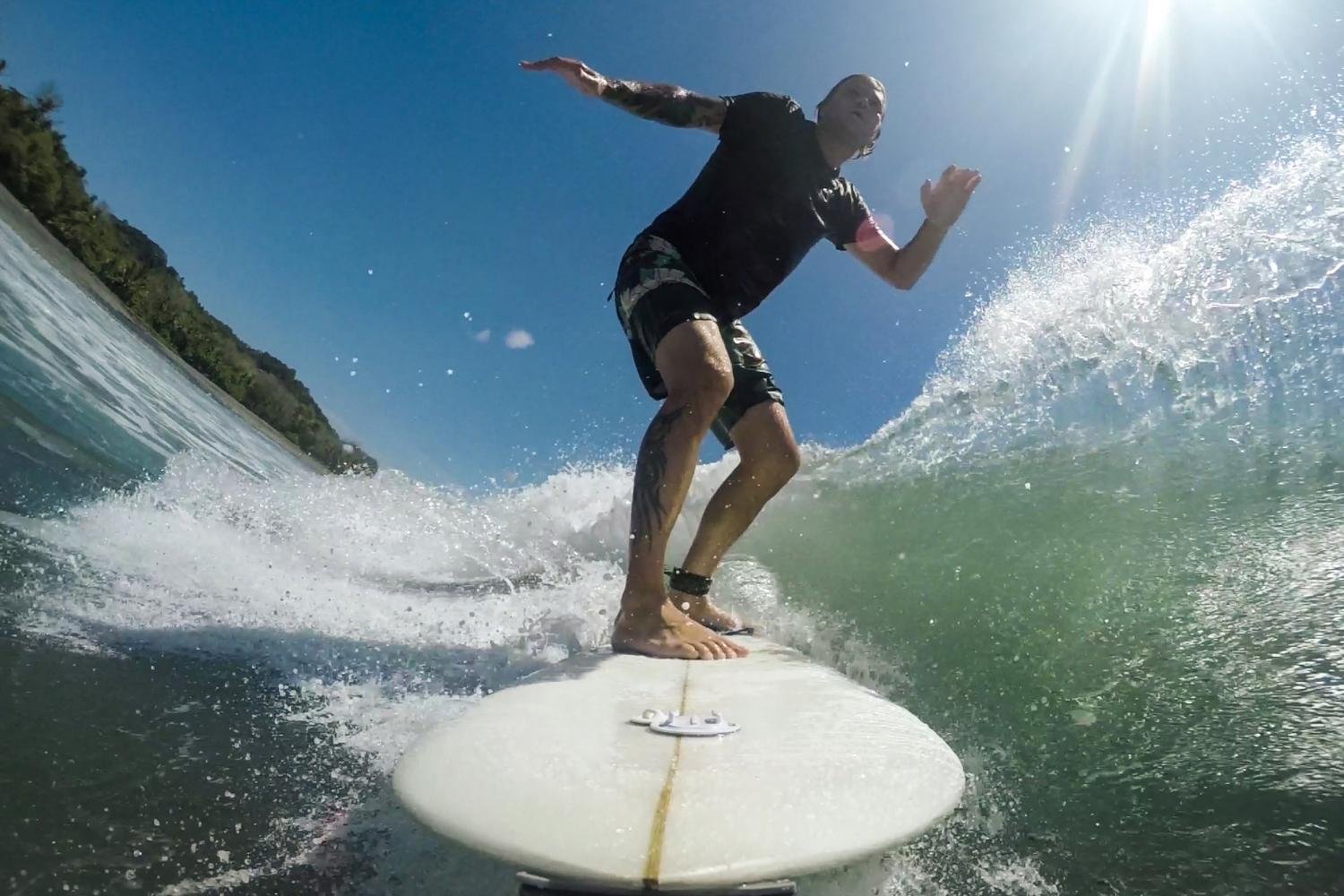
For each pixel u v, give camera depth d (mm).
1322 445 2668
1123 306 3697
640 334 2615
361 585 3324
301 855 1306
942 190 3012
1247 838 1348
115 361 9125
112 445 4773
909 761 1372
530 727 1455
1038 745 1735
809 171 2834
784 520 3590
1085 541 2576
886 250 3072
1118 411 3320
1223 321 3355
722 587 2990
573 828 1119
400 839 1360
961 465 3445
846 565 2936
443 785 1243
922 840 1422
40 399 5016
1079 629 2146
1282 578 2100
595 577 3533
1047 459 3260
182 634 2271
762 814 1169
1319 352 3002
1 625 2086
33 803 1339
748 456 2775
